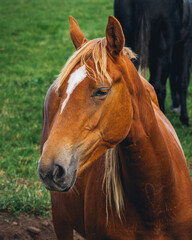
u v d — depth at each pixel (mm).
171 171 2227
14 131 6375
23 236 3809
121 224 2281
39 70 10750
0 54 12641
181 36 6234
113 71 1935
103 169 2383
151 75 6027
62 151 1840
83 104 1885
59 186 1832
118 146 2193
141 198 2195
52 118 3039
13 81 9570
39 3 21109
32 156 5570
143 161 2135
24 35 15125
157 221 2258
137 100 2100
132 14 5918
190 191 2418
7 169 5055
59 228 3184
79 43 2219
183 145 5824
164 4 5758
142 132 2104
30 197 4277
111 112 1949
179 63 6656
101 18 17016
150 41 5867
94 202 2377
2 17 18172
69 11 18609
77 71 1913
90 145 1935
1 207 4156
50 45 13836
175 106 7516
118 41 1937
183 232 2332
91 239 2469
